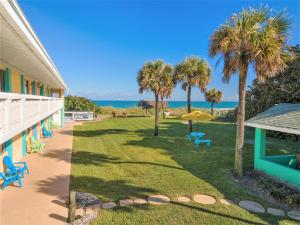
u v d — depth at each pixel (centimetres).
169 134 2069
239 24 884
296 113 964
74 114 3441
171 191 820
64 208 675
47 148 1470
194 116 1627
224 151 1446
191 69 1836
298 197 745
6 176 834
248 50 893
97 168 1063
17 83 1227
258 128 1040
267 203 753
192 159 1244
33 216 627
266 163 995
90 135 2011
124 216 642
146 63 1883
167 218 638
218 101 4272
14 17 456
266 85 2280
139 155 1316
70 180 901
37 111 931
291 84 2086
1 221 599
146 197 766
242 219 648
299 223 640
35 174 962
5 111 548
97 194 779
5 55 824
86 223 601
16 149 1130
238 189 857
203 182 912
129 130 2316
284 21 877
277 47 841
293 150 1552
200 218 645
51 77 1496
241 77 957
